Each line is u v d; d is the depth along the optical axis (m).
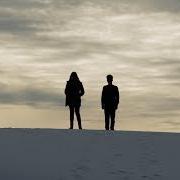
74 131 14.62
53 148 12.02
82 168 10.45
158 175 10.23
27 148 11.98
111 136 13.60
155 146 12.39
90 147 12.16
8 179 9.77
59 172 10.17
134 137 13.45
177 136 13.82
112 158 11.22
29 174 10.05
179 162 11.12
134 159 11.20
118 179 9.88
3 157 11.16
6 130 14.67
